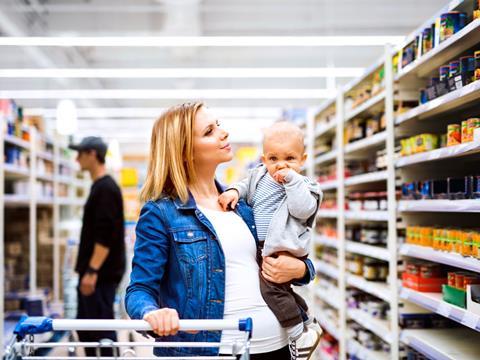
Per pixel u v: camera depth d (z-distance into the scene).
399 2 8.16
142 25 9.13
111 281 4.65
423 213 3.29
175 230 1.88
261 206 2.04
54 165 7.40
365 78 4.03
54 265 7.33
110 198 4.62
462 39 2.55
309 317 2.05
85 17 8.71
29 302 5.77
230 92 6.56
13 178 6.28
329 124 5.09
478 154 3.09
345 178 4.50
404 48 3.24
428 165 3.32
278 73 5.37
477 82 2.33
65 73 5.25
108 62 11.22
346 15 8.97
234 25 9.52
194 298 1.84
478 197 2.42
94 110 9.27
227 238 1.91
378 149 4.50
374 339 3.94
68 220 8.49
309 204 1.93
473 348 2.79
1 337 3.97
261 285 1.93
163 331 1.54
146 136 12.51
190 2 7.95
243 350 1.54
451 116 3.37
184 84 11.83
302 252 1.96
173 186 1.98
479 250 2.39
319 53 10.29
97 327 1.58
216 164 2.04
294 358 1.90
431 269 3.05
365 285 3.88
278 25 9.38
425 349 2.86
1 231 4.06
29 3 7.40
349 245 4.34
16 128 5.59
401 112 3.31
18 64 9.41
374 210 3.81
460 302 2.58
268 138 2.07
